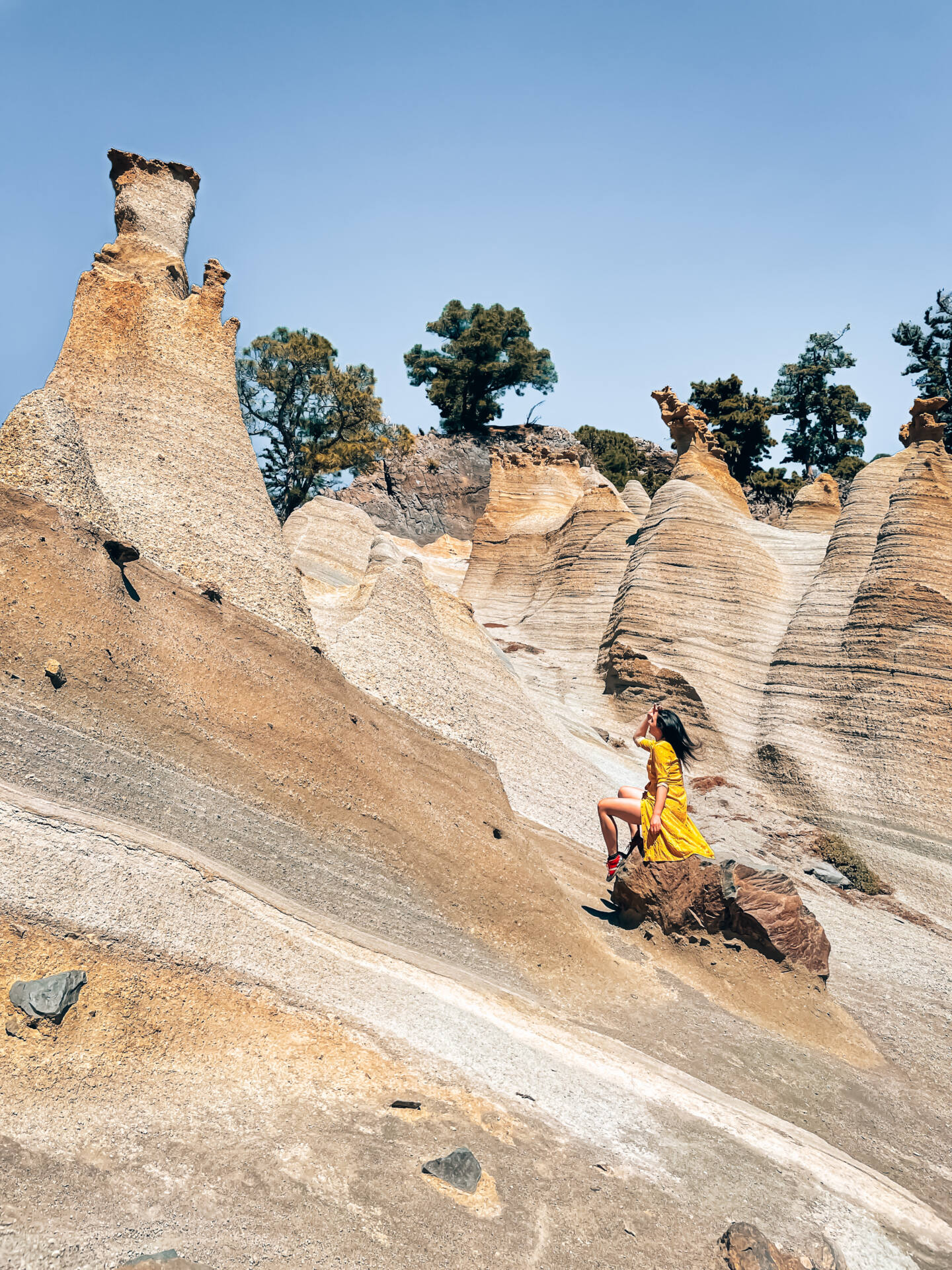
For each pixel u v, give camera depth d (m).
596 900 12.44
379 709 11.68
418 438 80.62
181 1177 4.67
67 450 8.97
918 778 21.50
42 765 7.30
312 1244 4.45
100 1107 5.01
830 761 22.86
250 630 10.29
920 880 19.50
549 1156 5.88
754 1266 5.20
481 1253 4.76
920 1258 6.02
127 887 6.45
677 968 10.80
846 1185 6.72
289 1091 5.75
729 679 26.55
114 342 12.02
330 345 50.97
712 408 70.81
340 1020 6.64
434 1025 7.12
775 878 11.59
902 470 27.78
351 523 27.16
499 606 39.88
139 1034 5.64
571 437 83.81
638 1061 8.08
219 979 6.37
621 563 34.69
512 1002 8.40
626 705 26.30
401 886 9.75
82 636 8.27
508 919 10.20
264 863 8.62
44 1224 4.07
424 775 11.45
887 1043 10.77
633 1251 5.18
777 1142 7.12
